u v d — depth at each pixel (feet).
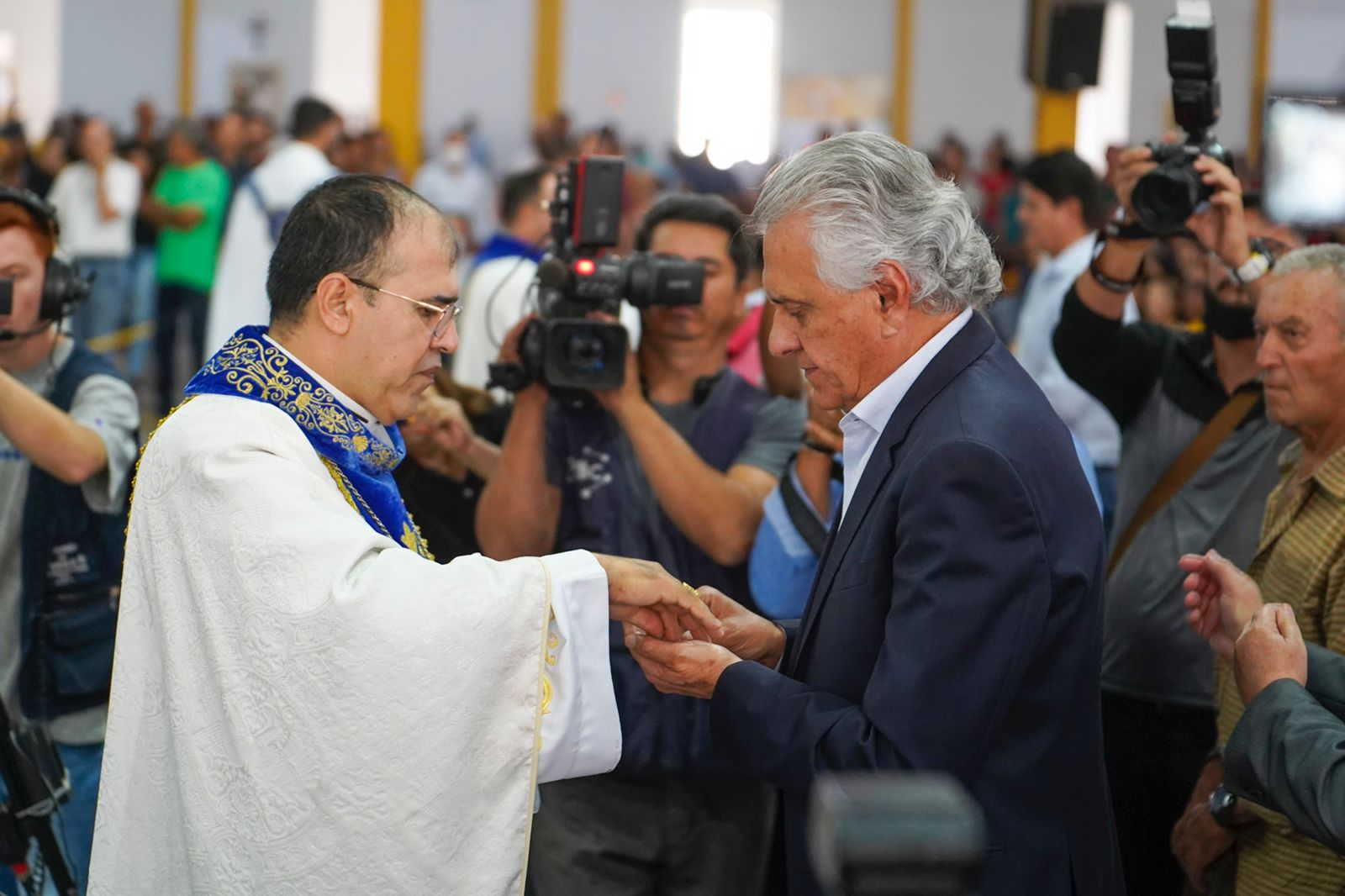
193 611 6.17
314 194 6.51
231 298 22.41
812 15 47.93
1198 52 9.02
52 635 9.04
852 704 6.12
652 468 8.80
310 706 5.97
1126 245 9.33
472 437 10.35
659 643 6.59
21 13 47.91
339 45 48.47
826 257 6.03
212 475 6.11
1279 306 7.73
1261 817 7.47
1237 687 7.36
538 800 7.82
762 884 8.55
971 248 6.21
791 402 9.67
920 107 47.78
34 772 8.15
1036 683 5.95
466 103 48.91
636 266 8.89
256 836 6.01
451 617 6.04
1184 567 7.14
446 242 6.54
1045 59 16.47
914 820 2.73
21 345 9.14
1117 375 9.81
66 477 8.71
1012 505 5.78
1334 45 45.34
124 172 33.94
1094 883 6.13
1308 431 7.82
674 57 48.47
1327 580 7.40
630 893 8.45
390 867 5.98
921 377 6.18
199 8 48.21
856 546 6.23
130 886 6.31
